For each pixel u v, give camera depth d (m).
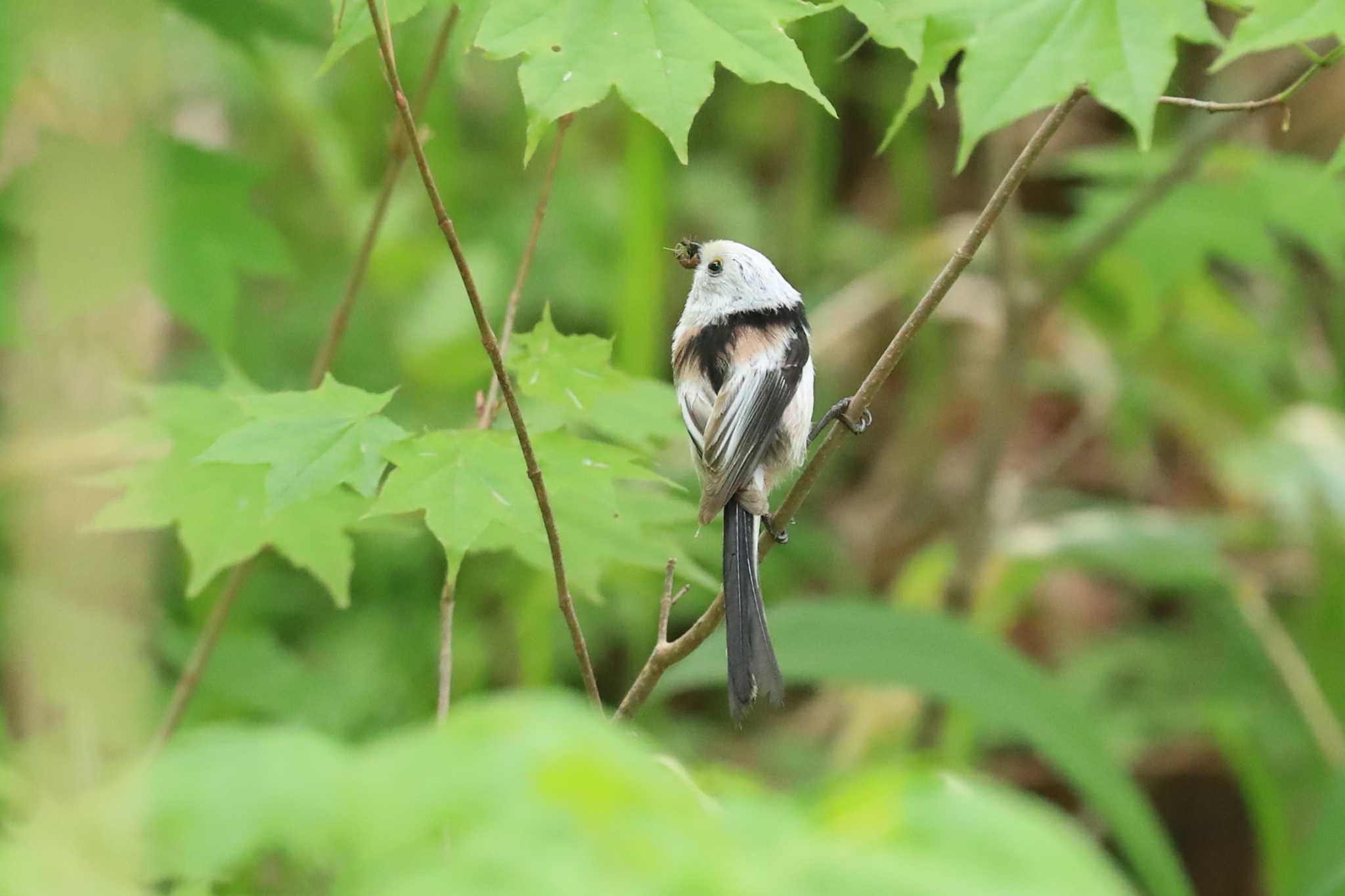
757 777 13.22
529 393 7.41
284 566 13.02
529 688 11.38
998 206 6.33
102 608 5.68
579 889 1.99
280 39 9.09
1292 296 16.08
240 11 8.92
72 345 7.46
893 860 2.11
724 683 14.62
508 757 2.20
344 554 7.82
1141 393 14.64
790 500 7.11
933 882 2.07
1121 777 9.59
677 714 14.72
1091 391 15.00
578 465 6.37
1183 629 14.11
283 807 2.27
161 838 2.37
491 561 13.25
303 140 14.20
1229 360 14.88
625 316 11.44
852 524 16.20
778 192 17.59
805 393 8.21
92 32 6.93
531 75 5.71
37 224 6.73
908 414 16.41
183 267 7.98
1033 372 15.66
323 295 14.24
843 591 14.86
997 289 13.09
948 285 6.50
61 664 5.48
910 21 6.26
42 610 5.64
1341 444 13.84
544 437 6.57
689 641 6.79
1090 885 2.17
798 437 8.18
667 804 2.19
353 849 2.20
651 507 7.85
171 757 2.43
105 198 6.77
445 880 2.02
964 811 2.27
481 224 15.37
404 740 2.34
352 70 14.59
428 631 12.86
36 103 7.86
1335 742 11.55
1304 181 12.15
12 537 6.62
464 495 6.11
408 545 13.27
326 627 12.75
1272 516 13.45
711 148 17.86
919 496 15.98
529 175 15.87
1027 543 12.58
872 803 2.31
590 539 7.51
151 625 9.00
